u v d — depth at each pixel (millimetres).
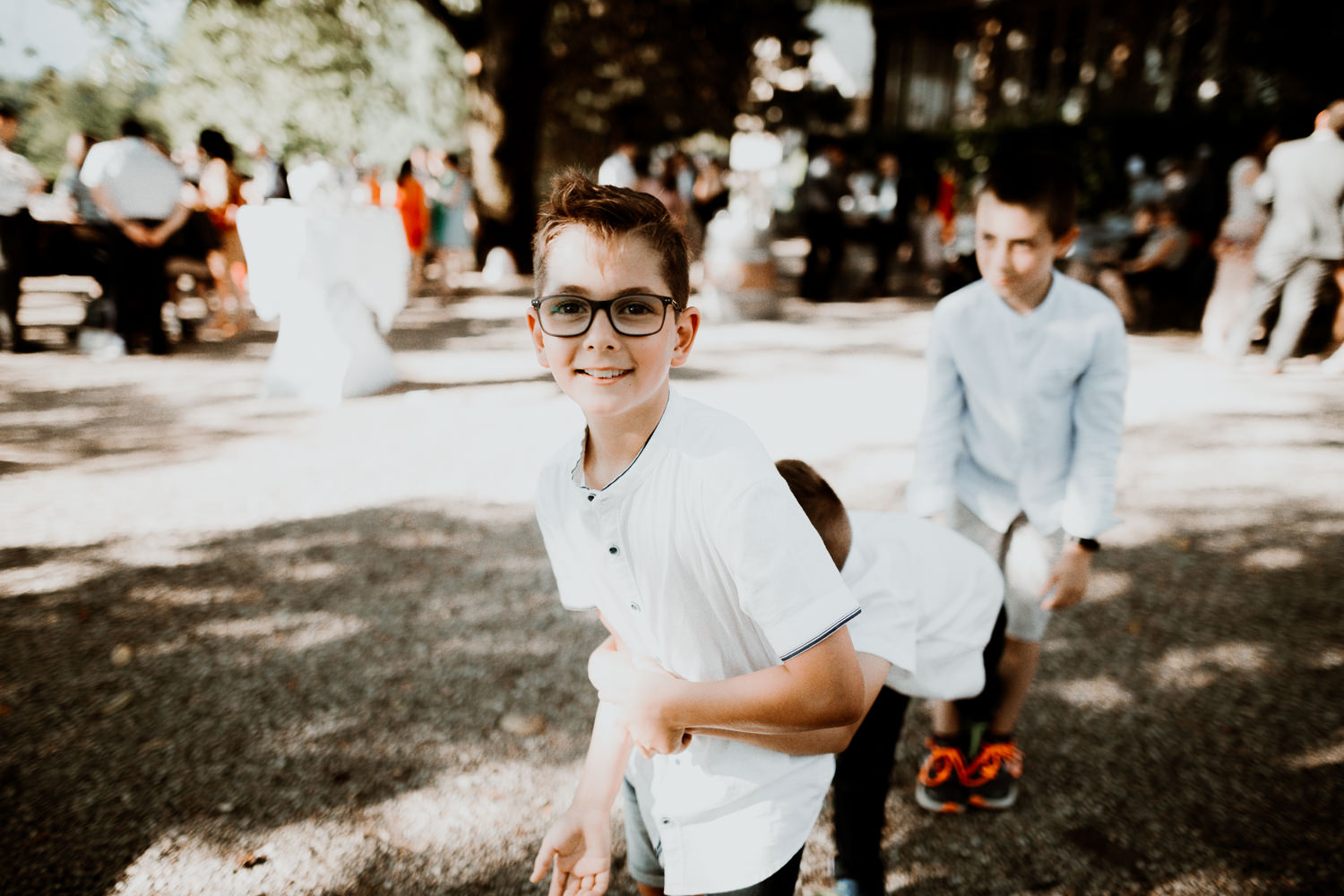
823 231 10859
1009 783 2236
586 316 1036
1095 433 1991
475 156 13633
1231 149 11375
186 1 11109
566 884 1344
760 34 21609
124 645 2922
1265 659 2963
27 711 2561
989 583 1815
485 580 3447
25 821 2129
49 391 6168
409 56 21250
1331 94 10797
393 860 2043
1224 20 13352
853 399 6246
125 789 2246
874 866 1812
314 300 5926
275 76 16641
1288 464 4910
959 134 15023
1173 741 2520
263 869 2000
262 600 3250
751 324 9391
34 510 4062
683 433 1131
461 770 2363
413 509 4145
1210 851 2090
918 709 2730
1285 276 6910
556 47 19359
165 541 3748
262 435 5258
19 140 9828
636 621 1265
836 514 1438
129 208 7078
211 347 7809
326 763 2371
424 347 7926
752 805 1275
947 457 2131
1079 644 3064
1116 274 8656
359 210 6102
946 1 16781
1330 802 2258
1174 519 4172
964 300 2070
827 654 1088
